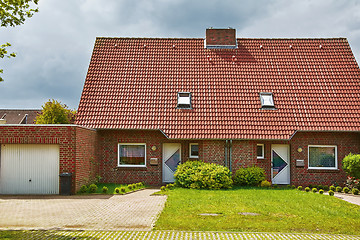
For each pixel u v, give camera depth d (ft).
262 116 64.39
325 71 70.79
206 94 67.67
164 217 35.76
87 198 48.01
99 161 63.98
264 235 30.32
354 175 58.18
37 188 52.95
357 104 65.46
